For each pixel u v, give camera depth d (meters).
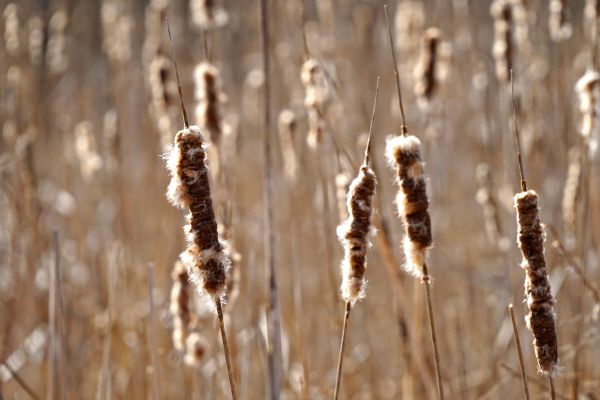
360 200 2.22
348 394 4.04
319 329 4.66
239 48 7.66
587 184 3.41
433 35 4.24
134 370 4.23
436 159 4.57
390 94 5.62
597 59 3.64
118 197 4.82
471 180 5.72
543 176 4.49
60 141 6.20
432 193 4.58
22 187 4.70
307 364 3.67
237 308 4.34
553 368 2.14
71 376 4.32
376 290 4.79
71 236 5.32
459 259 5.12
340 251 4.55
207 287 2.12
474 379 4.28
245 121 6.73
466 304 4.75
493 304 4.47
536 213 2.14
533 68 4.45
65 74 6.68
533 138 4.38
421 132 5.19
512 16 4.11
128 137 5.91
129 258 4.68
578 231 3.91
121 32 5.70
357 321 4.78
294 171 4.21
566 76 4.43
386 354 4.77
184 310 3.25
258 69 6.68
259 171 6.16
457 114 5.93
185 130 2.13
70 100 6.66
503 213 4.74
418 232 2.17
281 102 5.67
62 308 3.28
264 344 3.76
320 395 4.18
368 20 5.76
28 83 5.13
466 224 5.57
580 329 3.49
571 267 3.38
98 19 7.85
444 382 3.93
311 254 5.09
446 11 5.84
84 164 5.19
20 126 4.98
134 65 6.39
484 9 7.32
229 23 7.02
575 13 4.88
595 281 3.90
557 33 4.03
